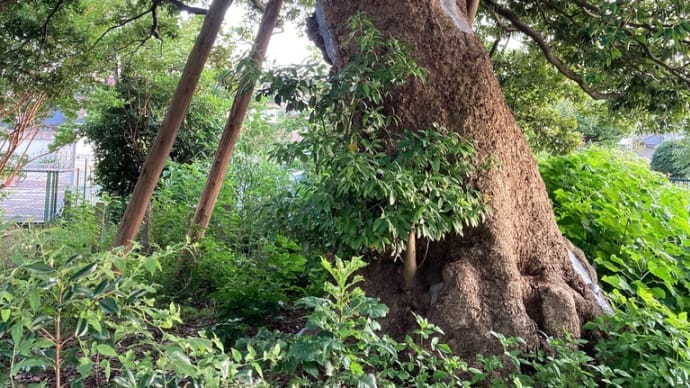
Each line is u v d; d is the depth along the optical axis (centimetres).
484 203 396
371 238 348
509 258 400
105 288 211
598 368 345
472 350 372
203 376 227
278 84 362
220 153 732
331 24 425
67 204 1019
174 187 1002
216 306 571
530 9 838
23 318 192
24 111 1257
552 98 1016
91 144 1386
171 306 251
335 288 309
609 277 439
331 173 354
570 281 439
